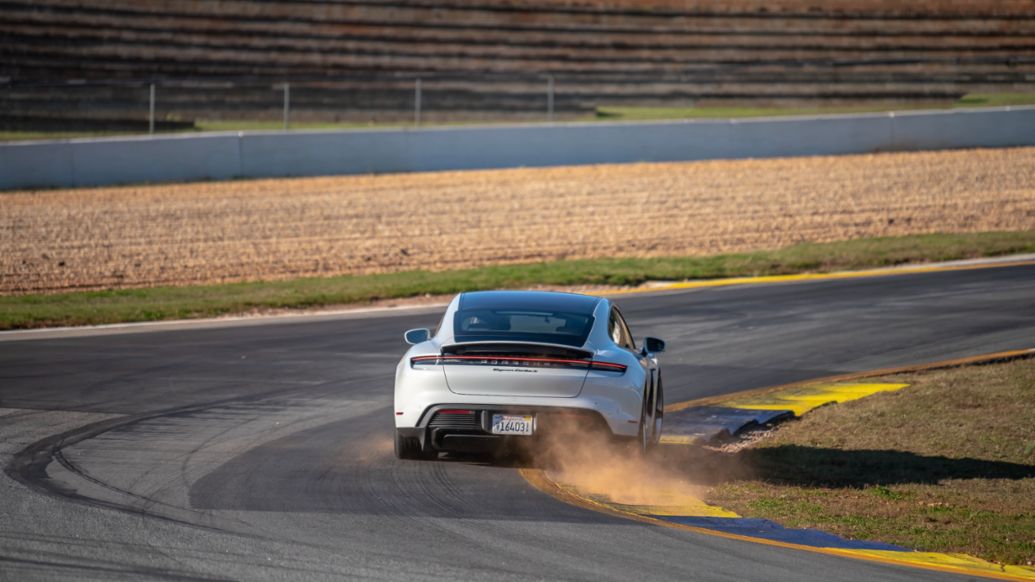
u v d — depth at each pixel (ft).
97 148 445.78
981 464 121.49
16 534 82.07
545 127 492.95
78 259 317.01
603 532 86.99
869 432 137.18
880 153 516.73
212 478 104.22
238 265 310.45
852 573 78.33
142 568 74.02
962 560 84.89
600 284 276.62
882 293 256.32
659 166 490.08
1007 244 316.81
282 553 78.48
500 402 104.99
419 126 533.96
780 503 101.71
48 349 198.18
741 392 162.61
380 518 89.40
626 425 106.73
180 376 170.19
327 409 145.18
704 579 74.90
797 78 624.18
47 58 602.85
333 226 369.91
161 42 625.41
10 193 428.97
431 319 232.94
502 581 72.74
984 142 524.11
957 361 183.01
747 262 299.58
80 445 119.65
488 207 404.16
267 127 546.67
